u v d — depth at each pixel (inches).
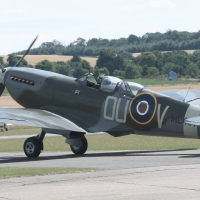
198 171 1552.7
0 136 4244.6
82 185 1373.0
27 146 2182.6
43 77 2416.3
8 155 2391.7
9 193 1290.6
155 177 1466.5
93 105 2242.9
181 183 1370.6
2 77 2546.8
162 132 2096.5
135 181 1412.4
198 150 2356.1
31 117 2165.4
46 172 1589.6
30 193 1284.4
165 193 1254.9
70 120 2269.9
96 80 2283.5
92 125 2235.5
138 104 2127.2
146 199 1200.8
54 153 2434.8
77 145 2206.0
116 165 1756.9
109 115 2196.1
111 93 2201.0
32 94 2433.6
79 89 2297.0
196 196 1220.5
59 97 2347.4
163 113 2079.2
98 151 2495.1
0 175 1552.7
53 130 2145.7
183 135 2057.1
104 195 1247.5
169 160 1861.5
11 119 2094.0
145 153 2249.0
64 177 1499.8
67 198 1225.4
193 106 2039.9
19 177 1519.4
